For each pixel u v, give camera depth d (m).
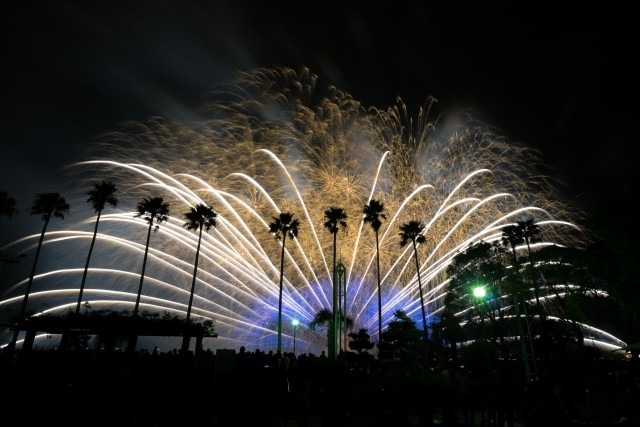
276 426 18.47
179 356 26.12
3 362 20.56
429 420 18.14
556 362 43.28
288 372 22.06
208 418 17.98
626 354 42.56
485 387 18.83
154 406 16.98
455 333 57.25
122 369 18.14
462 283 57.78
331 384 22.52
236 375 22.31
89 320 29.11
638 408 18.97
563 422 15.30
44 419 15.55
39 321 29.22
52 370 22.22
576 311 44.78
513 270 51.59
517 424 19.89
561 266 46.47
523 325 56.03
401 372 21.47
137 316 30.62
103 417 15.98
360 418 20.11
